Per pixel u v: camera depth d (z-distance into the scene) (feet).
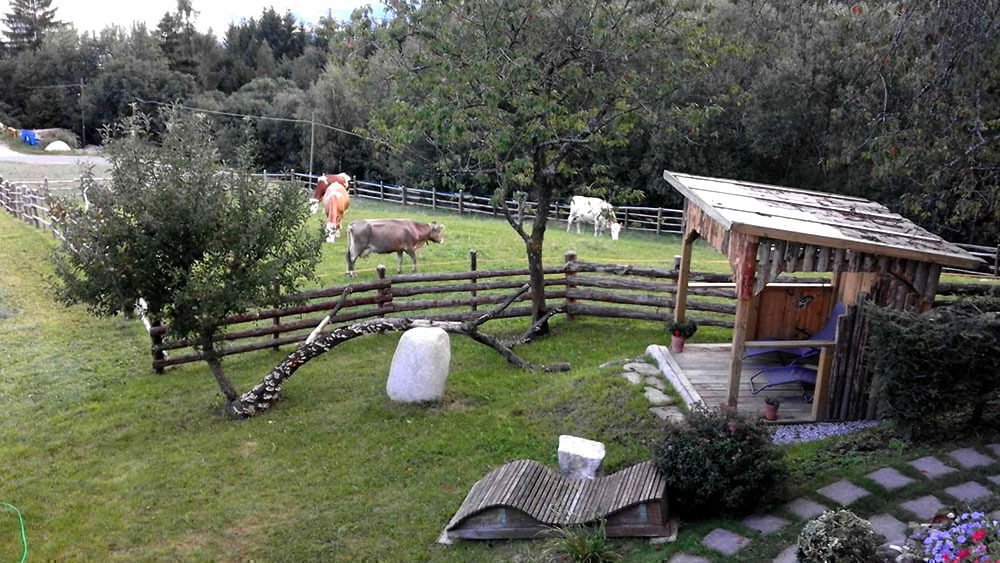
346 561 18.16
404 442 24.47
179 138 25.54
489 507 18.53
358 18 34.88
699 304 37.29
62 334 37.17
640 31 33.14
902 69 27.63
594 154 75.72
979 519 14.52
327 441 24.70
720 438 18.76
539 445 23.95
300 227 28.45
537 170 35.40
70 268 25.12
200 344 26.86
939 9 24.75
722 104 73.77
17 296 43.62
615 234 66.28
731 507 18.34
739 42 36.27
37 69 181.47
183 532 19.42
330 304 35.94
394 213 84.84
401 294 37.60
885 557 15.64
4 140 163.22
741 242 22.81
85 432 25.59
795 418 24.44
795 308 29.96
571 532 17.89
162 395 29.17
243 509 20.47
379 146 41.37
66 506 20.71
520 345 35.58
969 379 21.29
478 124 34.32
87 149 159.33
